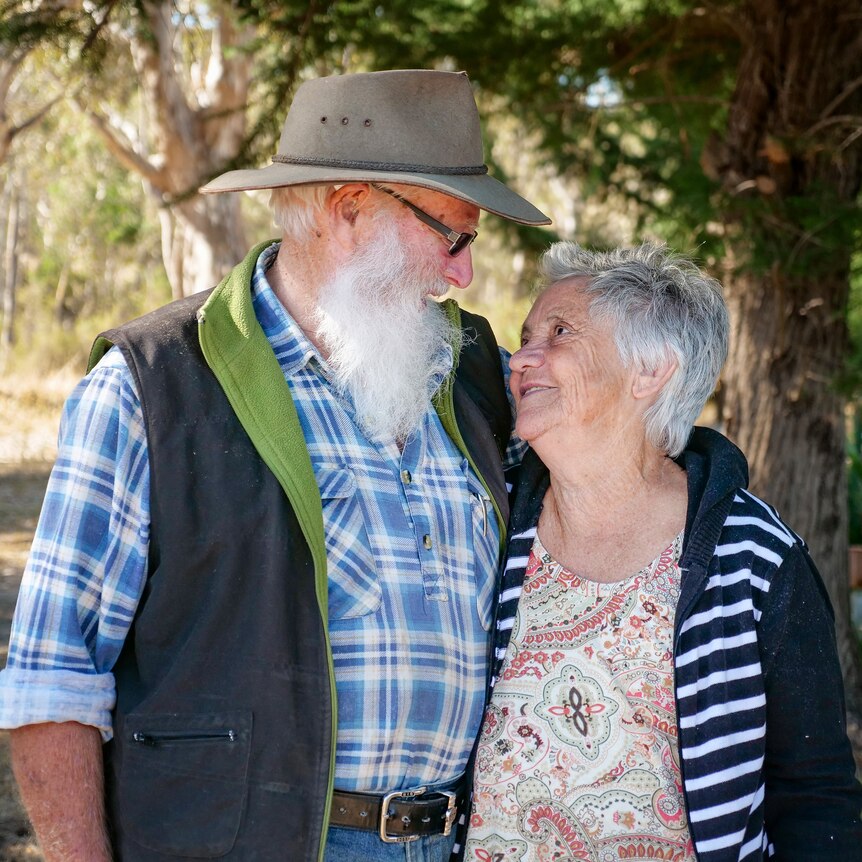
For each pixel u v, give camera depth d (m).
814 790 1.73
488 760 1.76
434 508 1.79
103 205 23.56
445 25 4.61
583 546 1.81
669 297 1.80
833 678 1.73
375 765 1.64
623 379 1.78
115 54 5.08
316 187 1.78
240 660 1.58
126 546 1.60
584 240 5.61
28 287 27.14
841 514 4.48
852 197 4.18
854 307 4.21
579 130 5.83
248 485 1.61
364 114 1.77
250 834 1.55
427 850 1.71
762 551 1.73
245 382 1.65
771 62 4.11
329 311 1.78
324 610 1.59
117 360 1.64
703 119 5.53
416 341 1.82
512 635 1.79
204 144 12.44
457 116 1.82
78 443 1.59
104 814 1.60
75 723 1.57
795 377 4.31
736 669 1.69
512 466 2.04
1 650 5.73
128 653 1.66
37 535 1.59
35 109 15.37
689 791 1.68
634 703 1.72
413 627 1.69
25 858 3.32
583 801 1.71
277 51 4.49
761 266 3.71
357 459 1.73
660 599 1.73
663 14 4.77
